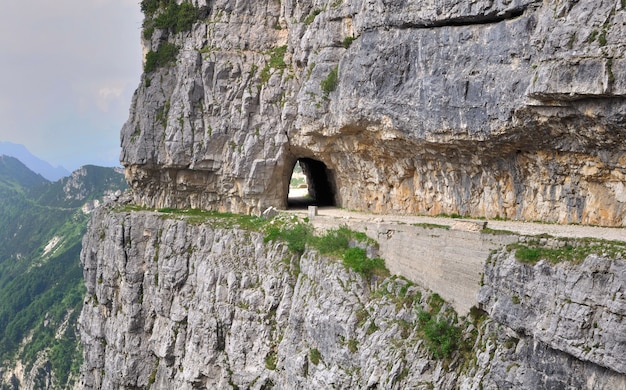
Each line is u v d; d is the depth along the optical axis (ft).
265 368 127.85
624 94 75.51
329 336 110.22
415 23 108.47
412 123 110.63
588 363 71.05
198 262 149.18
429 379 89.76
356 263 113.19
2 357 387.75
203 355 138.92
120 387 162.09
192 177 166.91
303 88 137.69
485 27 97.81
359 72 119.65
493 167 106.83
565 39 81.71
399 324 98.99
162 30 175.01
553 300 75.66
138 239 163.12
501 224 98.12
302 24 149.38
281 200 160.66
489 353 82.53
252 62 162.40
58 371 350.43
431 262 99.55
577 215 94.53
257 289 135.74
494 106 94.89
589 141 86.43
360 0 123.24
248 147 155.33
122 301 166.81
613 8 77.92
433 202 123.44
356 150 133.59
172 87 169.78
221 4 167.32
